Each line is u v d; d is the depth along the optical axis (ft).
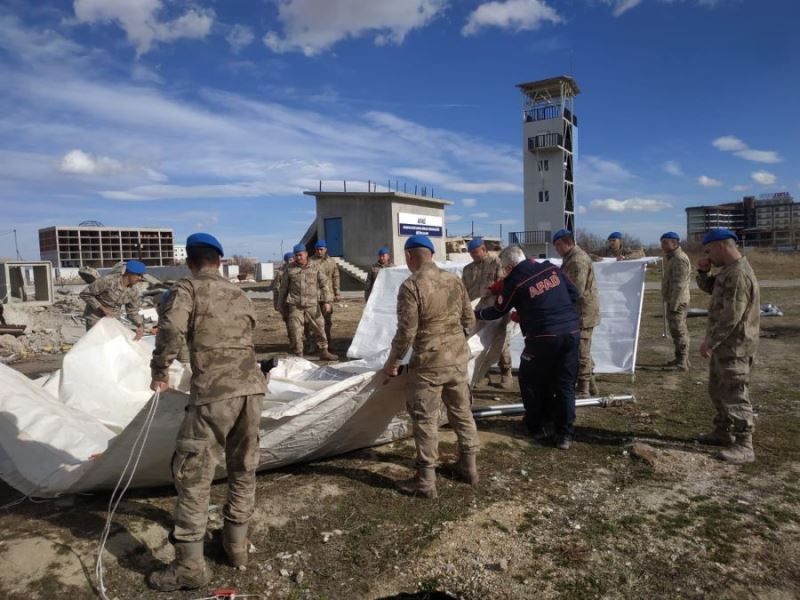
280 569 10.89
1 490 14.28
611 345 26.35
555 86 171.42
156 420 11.71
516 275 17.10
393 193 93.71
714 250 16.06
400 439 17.71
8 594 9.83
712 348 16.08
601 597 10.23
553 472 15.60
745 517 13.02
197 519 10.09
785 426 19.08
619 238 36.63
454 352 13.79
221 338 10.24
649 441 17.83
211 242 10.69
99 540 11.37
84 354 18.83
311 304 31.27
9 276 49.60
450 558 11.41
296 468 15.44
